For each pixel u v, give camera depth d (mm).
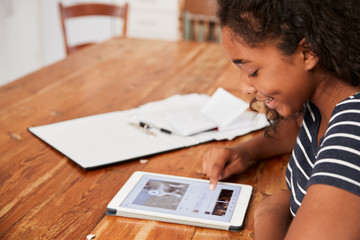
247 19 645
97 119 1442
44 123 1431
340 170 593
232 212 946
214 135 1342
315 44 629
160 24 4059
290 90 681
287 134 1212
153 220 936
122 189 1034
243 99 1632
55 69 1983
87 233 897
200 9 2709
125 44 2402
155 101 1615
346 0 623
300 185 854
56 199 1021
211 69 2002
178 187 1049
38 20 3783
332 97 705
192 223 916
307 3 619
